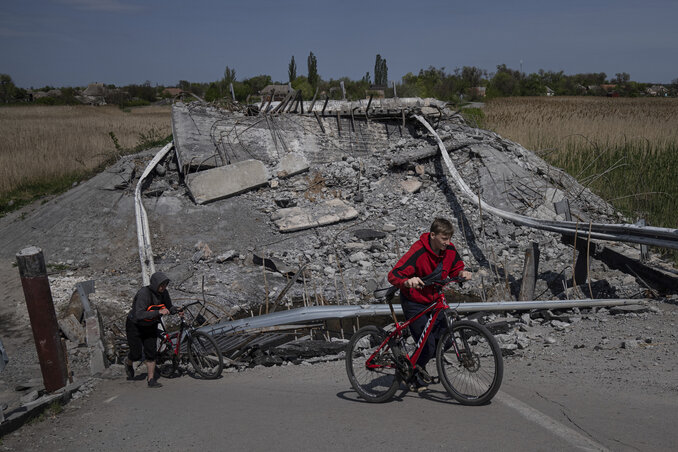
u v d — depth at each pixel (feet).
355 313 24.36
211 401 16.78
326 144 57.00
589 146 64.80
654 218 42.73
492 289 34.32
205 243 43.57
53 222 47.32
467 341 14.24
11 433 15.39
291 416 14.28
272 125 58.34
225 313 33.30
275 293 36.17
